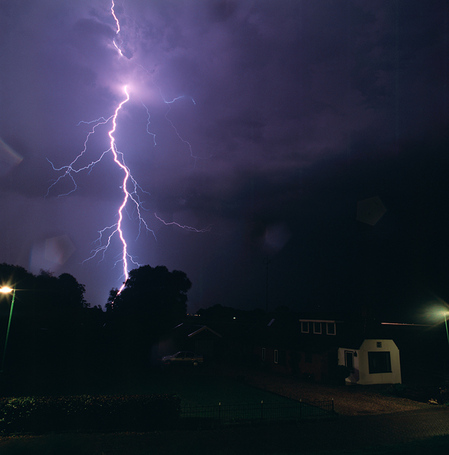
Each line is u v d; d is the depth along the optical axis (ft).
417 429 49.24
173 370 104.47
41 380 83.66
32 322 111.14
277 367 103.30
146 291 136.56
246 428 47.65
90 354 121.08
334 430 47.98
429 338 108.88
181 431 45.39
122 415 45.98
